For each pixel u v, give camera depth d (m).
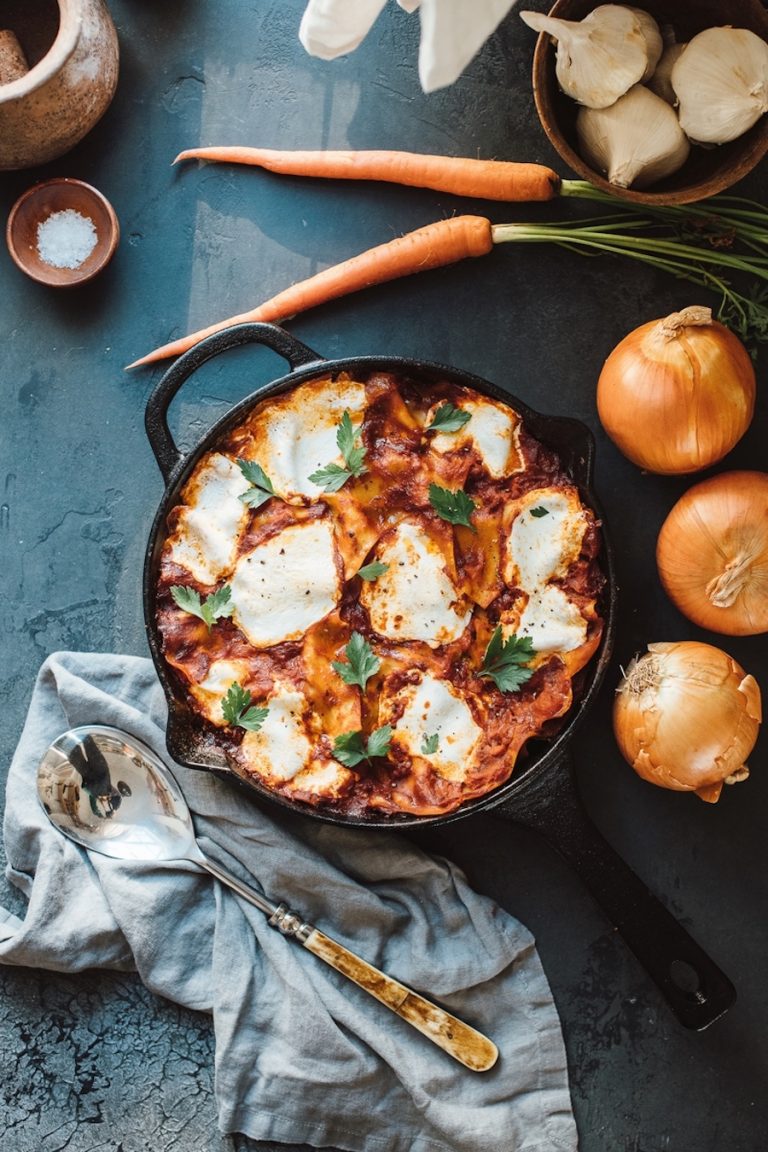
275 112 1.02
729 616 0.94
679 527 0.94
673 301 1.00
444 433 0.93
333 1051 0.96
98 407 1.02
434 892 0.98
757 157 0.91
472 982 0.96
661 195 0.92
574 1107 0.98
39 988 1.00
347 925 0.98
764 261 0.97
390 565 0.92
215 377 1.02
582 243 0.99
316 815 0.91
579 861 0.93
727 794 0.99
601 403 0.95
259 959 0.97
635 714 0.94
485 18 0.87
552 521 0.92
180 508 0.93
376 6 0.90
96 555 1.02
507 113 1.01
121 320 1.02
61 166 1.02
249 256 1.02
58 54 0.95
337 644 0.93
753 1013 0.99
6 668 1.02
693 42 0.91
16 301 1.02
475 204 1.01
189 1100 0.99
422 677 0.92
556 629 0.92
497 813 0.92
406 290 1.01
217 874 0.97
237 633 0.93
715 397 0.92
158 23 1.02
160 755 0.98
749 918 0.99
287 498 0.93
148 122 1.02
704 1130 0.98
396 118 1.02
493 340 1.01
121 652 1.01
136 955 0.97
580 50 0.89
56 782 0.98
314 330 1.02
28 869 1.00
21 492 1.02
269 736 0.92
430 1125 0.97
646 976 0.99
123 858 0.98
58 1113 0.99
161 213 1.02
